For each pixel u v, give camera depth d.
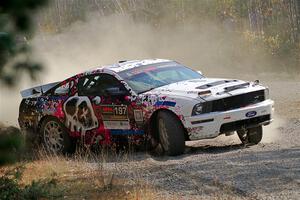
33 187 9.50
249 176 10.72
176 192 10.16
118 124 14.97
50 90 16.70
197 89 14.07
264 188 9.77
